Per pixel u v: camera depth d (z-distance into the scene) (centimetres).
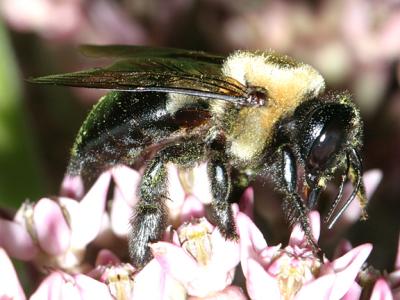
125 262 10
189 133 10
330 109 9
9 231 10
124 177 10
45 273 10
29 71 14
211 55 10
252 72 10
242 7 14
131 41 14
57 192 13
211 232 9
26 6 14
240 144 10
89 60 14
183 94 10
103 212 10
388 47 13
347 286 9
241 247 9
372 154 13
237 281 10
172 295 9
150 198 10
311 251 9
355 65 13
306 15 13
